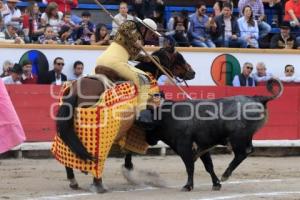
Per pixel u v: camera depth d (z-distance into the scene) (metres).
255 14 19.69
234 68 17.05
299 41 18.94
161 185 11.32
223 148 15.82
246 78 16.80
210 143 10.59
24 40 17.16
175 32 17.81
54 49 15.84
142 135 11.10
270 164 14.28
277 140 16.05
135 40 10.53
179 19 17.97
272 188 11.03
